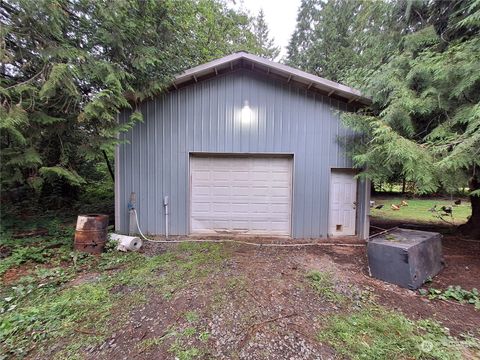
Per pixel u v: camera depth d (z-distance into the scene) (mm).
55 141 4668
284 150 5750
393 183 5969
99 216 4602
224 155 5949
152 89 5055
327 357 2064
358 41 6863
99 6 3906
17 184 6340
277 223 6016
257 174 5988
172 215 5883
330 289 3297
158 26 4891
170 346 2170
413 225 7332
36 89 3764
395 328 2445
